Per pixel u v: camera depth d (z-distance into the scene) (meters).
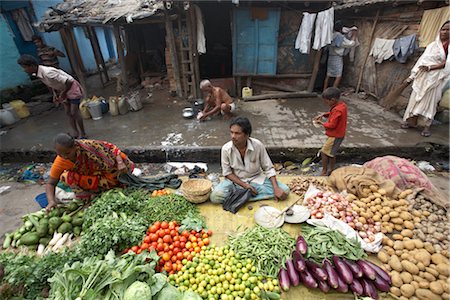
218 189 3.16
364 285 2.09
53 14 7.71
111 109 7.03
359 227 2.64
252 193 3.17
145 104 7.87
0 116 6.67
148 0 7.44
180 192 3.39
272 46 7.44
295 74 7.89
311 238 2.50
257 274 2.24
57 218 2.82
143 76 10.36
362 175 3.24
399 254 2.38
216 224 2.87
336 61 7.41
